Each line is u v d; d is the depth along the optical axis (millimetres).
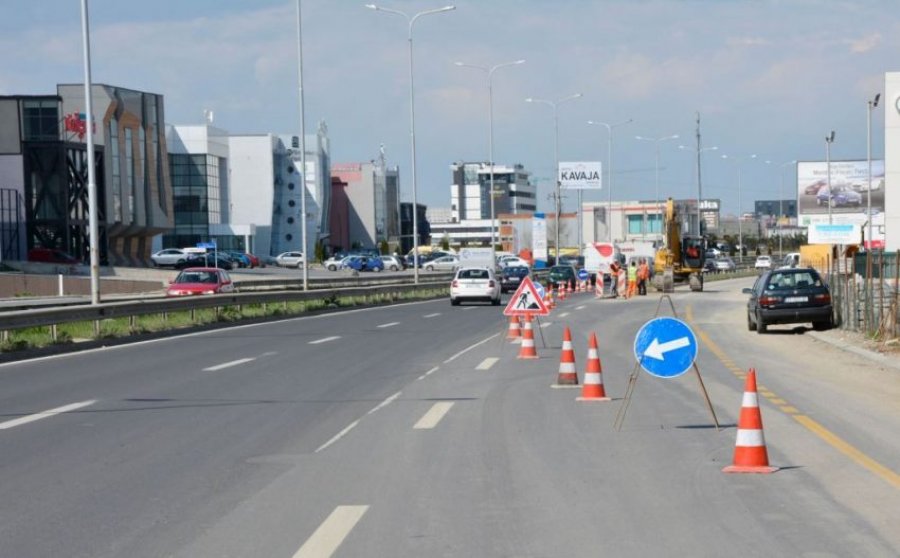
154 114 115000
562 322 44312
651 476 12438
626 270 73625
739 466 12680
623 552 9133
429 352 30109
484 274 63094
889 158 73688
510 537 9680
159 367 26250
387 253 183625
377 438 15398
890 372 24609
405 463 13391
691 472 12656
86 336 34688
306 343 33812
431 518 10445
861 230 54719
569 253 163875
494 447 14500
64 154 95938
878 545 9273
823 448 14227
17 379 23875
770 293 36719
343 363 26984
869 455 13688
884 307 36750
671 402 19156
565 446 14547
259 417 17609
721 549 9195
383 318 48688
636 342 15859
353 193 199500
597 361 19672
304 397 20156
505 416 17469
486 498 11336
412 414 17797
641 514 10539
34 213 95875
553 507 10883
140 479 12594
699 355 29391
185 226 137000
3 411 18594
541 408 18422
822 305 36500
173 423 17000
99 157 102875
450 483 12133
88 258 100688
